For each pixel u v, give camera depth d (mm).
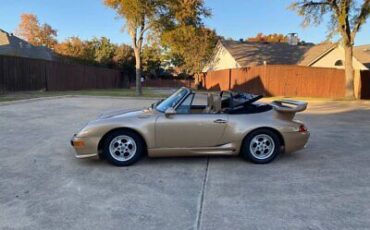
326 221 3619
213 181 4883
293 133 5910
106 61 47500
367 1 22391
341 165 5797
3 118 10906
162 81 58281
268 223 3562
